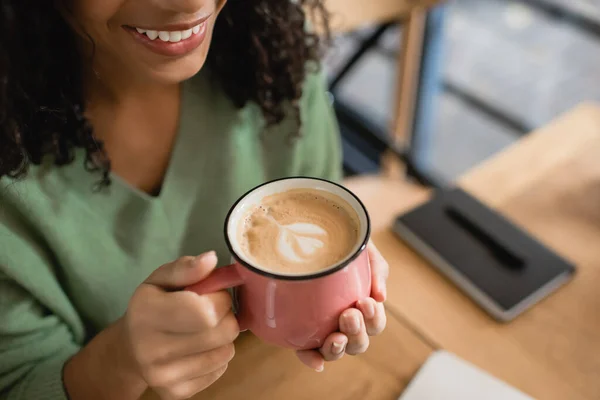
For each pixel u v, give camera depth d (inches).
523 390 26.4
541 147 39.9
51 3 23.7
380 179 50.8
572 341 28.2
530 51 81.9
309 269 18.7
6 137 24.1
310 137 37.2
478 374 26.4
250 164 34.5
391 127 66.2
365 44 68.5
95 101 28.6
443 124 82.3
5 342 27.4
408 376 26.9
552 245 33.2
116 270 30.7
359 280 19.1
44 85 25.4
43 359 28.2
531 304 29.9
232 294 20.7
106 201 29.1
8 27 22.4
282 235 19.7
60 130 26.5
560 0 74.2
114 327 24.6
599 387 26.3
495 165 38.8
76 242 29.0
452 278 31.3
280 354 28.0
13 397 26.2
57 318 29.6
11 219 27.3
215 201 33.0
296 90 33.6
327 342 19.6
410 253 33.1
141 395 26.3
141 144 30.3
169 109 30.2
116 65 27.1
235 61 31.2
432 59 64.6
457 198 35.3
